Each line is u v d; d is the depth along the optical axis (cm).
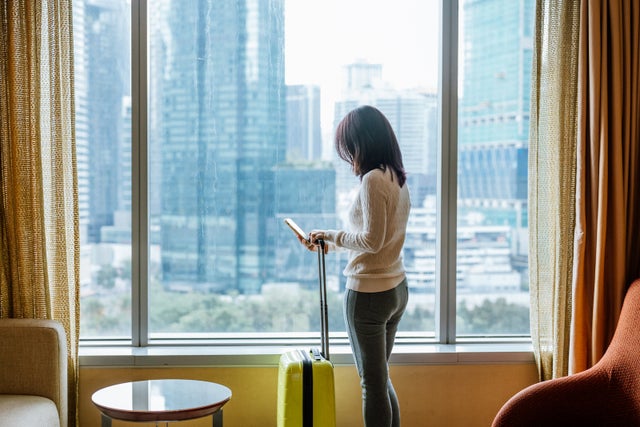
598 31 296
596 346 299
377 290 259
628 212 303
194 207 327
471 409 317
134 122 316
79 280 300
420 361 314
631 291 265
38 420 247
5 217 294
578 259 301
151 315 328
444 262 327
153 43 322
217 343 325
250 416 312
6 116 293
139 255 319
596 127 298
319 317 331
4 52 292
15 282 295
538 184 311
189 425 311
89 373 307
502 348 322
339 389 314
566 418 240
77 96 320
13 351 272
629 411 238
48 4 291
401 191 264
